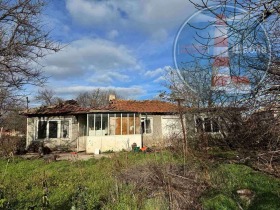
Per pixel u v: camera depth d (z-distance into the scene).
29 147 21.19
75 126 22.38
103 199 6.54
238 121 6.16
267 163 5.51
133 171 7.90
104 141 20.28
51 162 13.96
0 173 9.80
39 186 7.78
